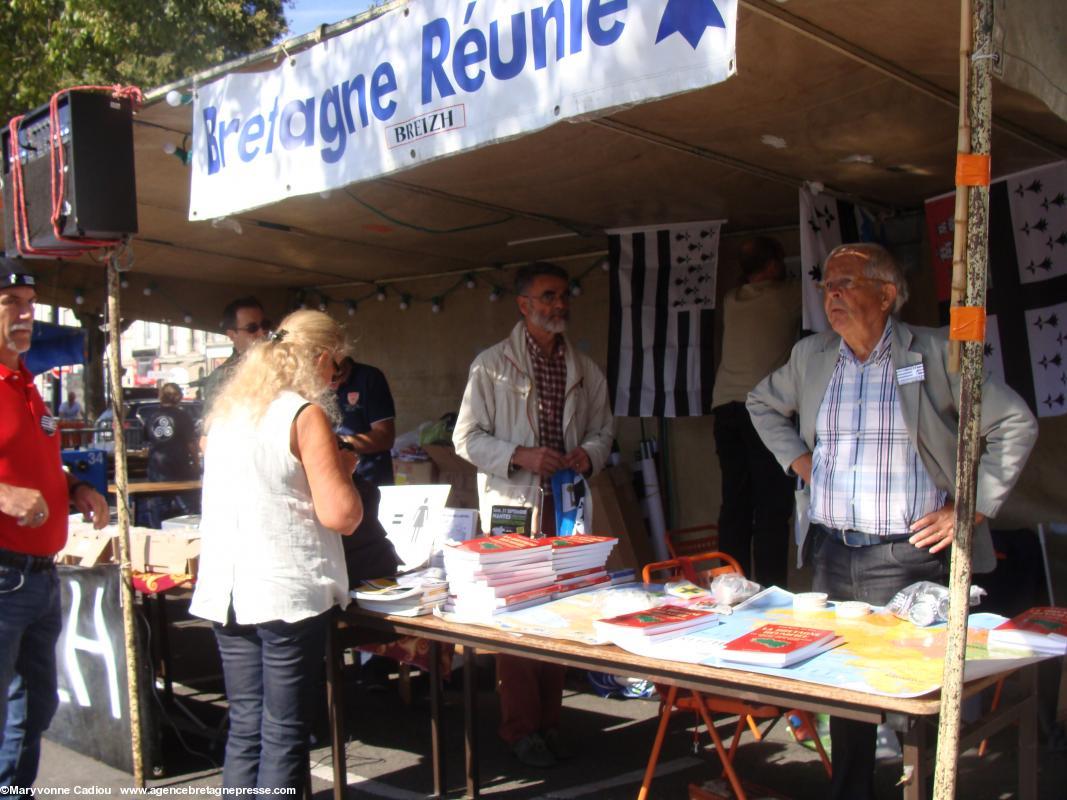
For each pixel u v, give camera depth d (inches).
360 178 119.4
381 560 126.1
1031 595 159.0
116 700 143.0
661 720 114.0
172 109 144.6
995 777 132.4
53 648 122.2
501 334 265.6
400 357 289.9
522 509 142.2
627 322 212.5
